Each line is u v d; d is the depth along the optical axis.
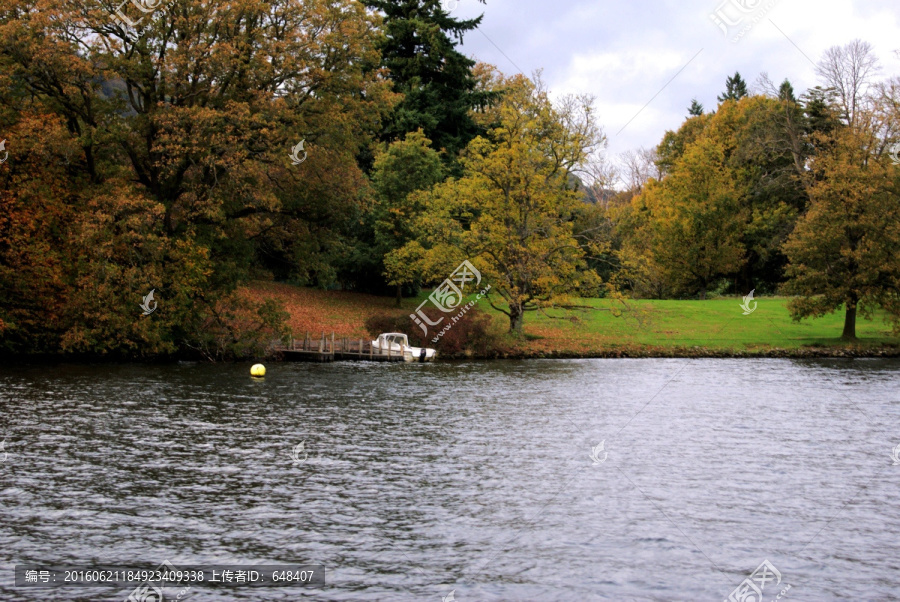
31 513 16.80
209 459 21.50
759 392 36.44
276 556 14.96
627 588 14.10
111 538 15.59
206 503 17.80
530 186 50.88
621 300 53.44
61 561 14.48
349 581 13.98
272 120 41.47
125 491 18.45
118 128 40.03
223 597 13.27
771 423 28.73
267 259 63.53
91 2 37.56
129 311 40.09
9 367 38.69
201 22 40.31
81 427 24.89
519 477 20.73
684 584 14.32
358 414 28.73
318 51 41.97
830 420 29.44
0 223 38.12
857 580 14.68
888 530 17.33
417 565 14.76
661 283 84.94
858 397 35.09
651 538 16.52
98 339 41.09
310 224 50.31
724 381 40.25
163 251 40.50
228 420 26.86
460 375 41.28
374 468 21.14
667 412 30.75
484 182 52.06
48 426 24.86
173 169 41.34
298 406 30.06
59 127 36.88
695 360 50.75
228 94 42.62
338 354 48.50
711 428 27.73
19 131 37.28
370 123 47.62
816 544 16.44
